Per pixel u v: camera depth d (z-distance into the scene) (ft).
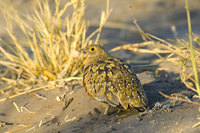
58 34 43.29
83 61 42.22
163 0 77.30
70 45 43.24
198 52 34.45
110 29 63.57
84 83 30.89
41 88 39.32
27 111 35.40
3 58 48.88
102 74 29.48
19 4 68.44
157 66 43.14
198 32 58.95
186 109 28.55
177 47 38.86
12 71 46.73
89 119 30.48
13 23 63.41
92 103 33.04
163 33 59.41
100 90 28.96
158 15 69.21
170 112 28.48
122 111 30.63
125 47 47.29
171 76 38.68
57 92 37.35
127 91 28.32
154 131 25.99
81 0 43.19
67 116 32.12
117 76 29.09
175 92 33.37
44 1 44.24
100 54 33.58
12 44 54.49
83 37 43.21
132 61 46.47
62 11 43.19
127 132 26.58
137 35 59.47
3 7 49.16
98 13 70.08
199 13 69.41
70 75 41.14
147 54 49.49
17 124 33.53
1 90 41.16
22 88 41.09
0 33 60.18
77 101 34.06
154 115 28.37
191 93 32.53
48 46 44.32
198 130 24.80
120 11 70.85
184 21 65.46
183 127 25.64
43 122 32.27
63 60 42.32
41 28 44.42
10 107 36.83
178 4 74.69
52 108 34.53
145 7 73.26
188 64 37.60
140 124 27.40
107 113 30.48
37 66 42.86
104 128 27.99
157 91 33.96
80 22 43.80
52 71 42.01
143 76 38.58
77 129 28.89
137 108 28.66
